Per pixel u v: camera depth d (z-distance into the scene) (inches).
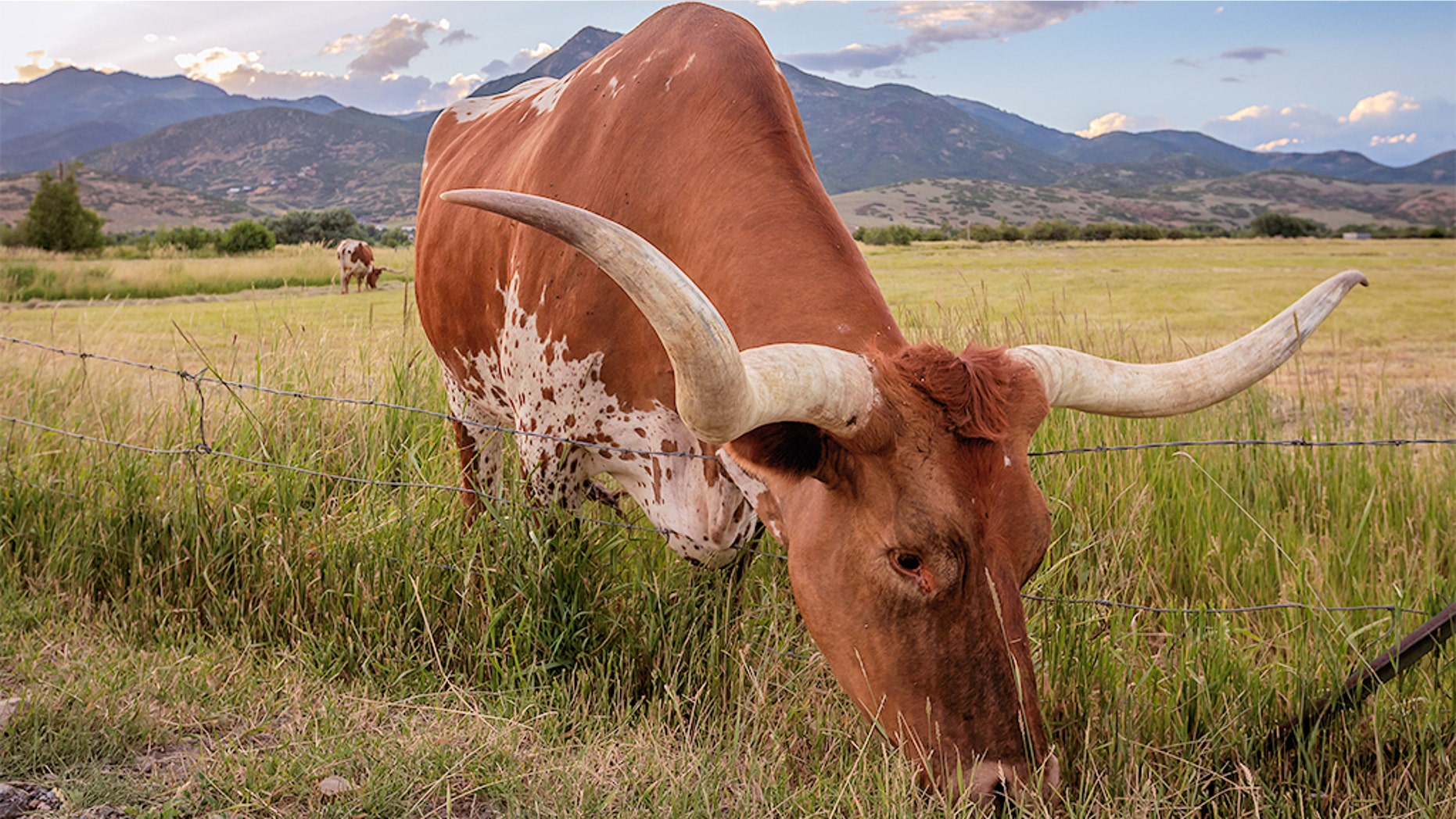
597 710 121.0
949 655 83.7
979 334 223.5
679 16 136.9
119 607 142.2
